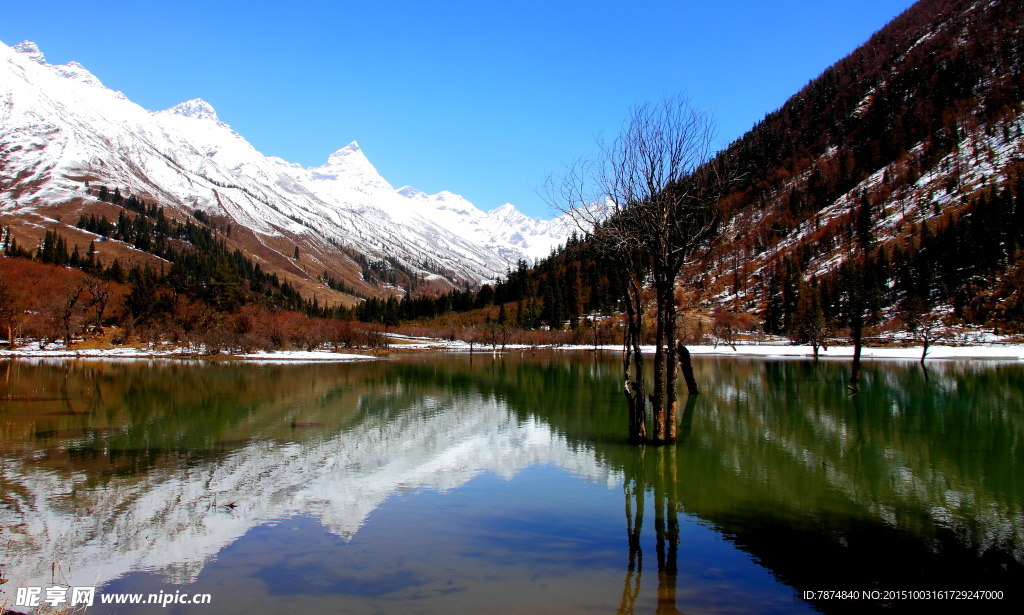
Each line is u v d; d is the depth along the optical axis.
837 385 43.84
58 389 37.97
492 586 9.54
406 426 25.42
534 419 27.66
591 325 141.12
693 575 10.13
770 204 193.62
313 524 12.63
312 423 26.00
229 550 11.09
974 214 114.12
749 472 17.59
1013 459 19.52
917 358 75.00
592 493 15.30
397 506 14.03
